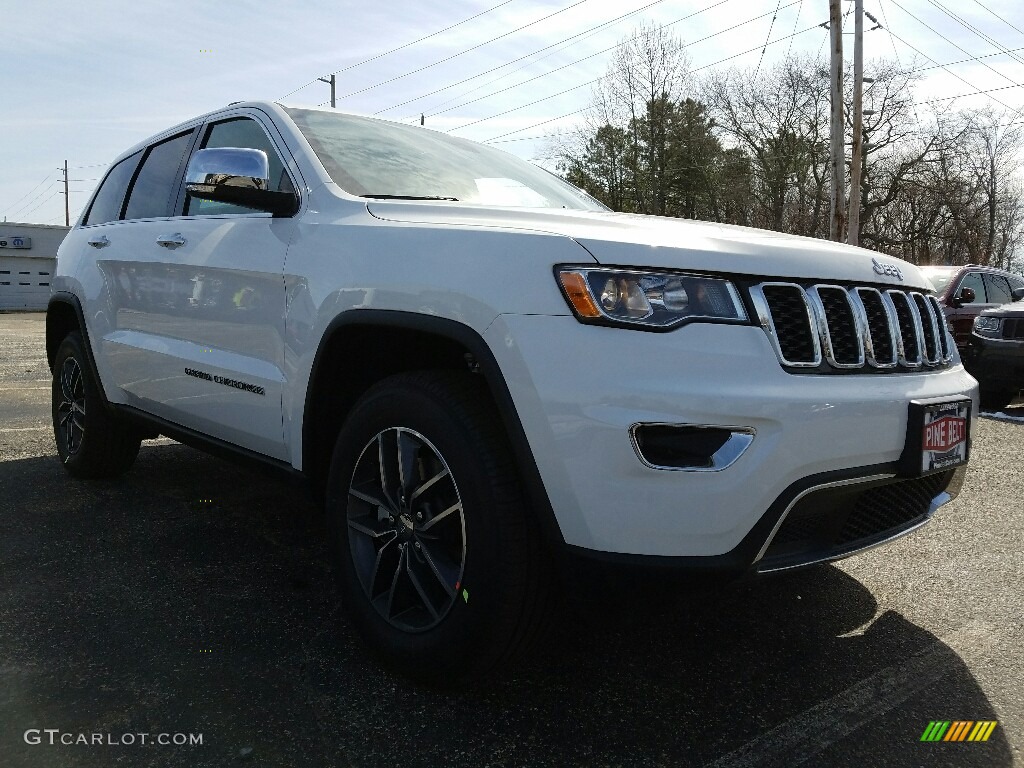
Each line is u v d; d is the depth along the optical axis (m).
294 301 2.50
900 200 42.44
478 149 3.46
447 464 2.03
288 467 2.62
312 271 2.44
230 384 2.82
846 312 2.12
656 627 2.62
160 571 2.94
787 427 1.85
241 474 4.38
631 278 1.84
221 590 2.78
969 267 9.97
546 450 1.84
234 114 3.28
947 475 2.40
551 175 3.66
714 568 1.79
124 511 3.65
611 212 2.59
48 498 3.83
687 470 1.77
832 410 1.92
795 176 40.31
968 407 2.38
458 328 1.99
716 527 1.79
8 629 2.42
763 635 2.58
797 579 3.10
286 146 2.88
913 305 2.36
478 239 2.05
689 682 2.25
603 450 1.78
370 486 2.31
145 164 3.88
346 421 2.35
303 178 2.73
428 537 2.13
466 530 1.98
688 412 1.77
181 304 3.11
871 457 2.03
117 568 2.96
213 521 3.54
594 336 1.81
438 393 2.07
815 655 2.45
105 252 3.73
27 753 1.81
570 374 1.81
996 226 50.91
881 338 2.23
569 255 1.88
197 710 2.01
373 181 2.75
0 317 33.19
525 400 1.86
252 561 3.07
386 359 2.44
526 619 1.97
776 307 1.98
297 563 3.06
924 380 2.28
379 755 1.85
